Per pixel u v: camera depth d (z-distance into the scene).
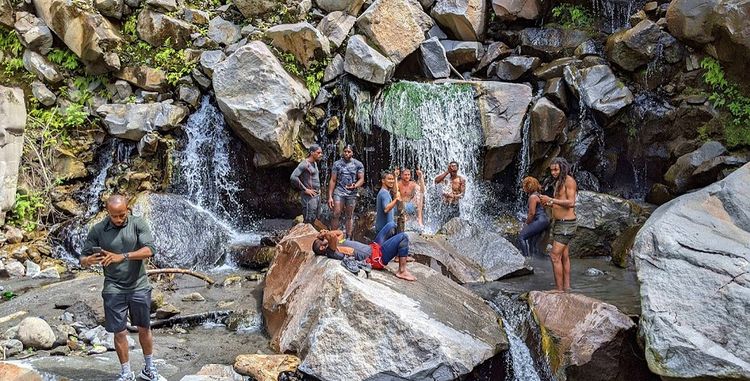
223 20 13.46
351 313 6.58
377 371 6.35
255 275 10.09
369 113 12.68
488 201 12.70
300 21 13.46
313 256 7.98
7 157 11.17
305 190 10.83
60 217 11.67
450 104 12.71
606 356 6.68
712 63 11.87
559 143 12.52
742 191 7.09
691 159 11.52
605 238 10.66
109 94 12.80
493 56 13.70
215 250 10.94
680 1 11.97
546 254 10.72
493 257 9.64
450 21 13.92
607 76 12.47
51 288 9.20
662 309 6.17
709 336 5.89
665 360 5.94
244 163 12.70
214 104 12.70
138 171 12.29
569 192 8.09
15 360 6.80
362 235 11.28
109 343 7.41
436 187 12.09
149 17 12.98
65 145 12.32
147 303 6.23
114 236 5.99
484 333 7.10
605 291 8.55
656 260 6.54
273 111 11.84
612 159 12.65
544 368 6.95
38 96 12.45
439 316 6.98
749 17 11.10
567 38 13.67
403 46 13.29
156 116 12.23
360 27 13.28
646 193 12.59
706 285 6.18
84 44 12.36
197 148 12.51
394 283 7.43
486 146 12.55
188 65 12.70
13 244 10.78
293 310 7.49
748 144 11.39
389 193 8.34
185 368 7.01
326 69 13.01
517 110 12.61
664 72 12.41
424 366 6.33
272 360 6.75
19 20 12.52
